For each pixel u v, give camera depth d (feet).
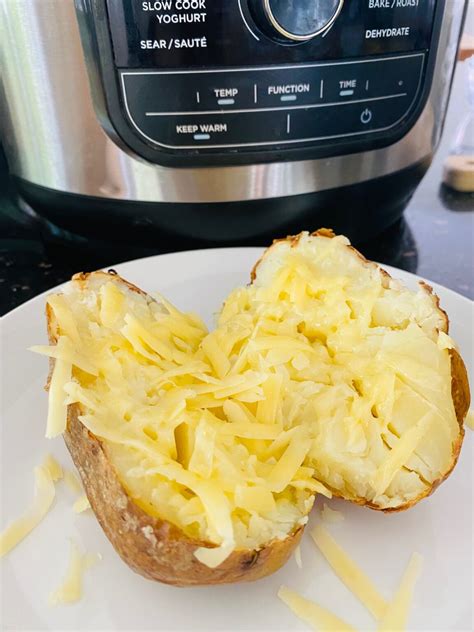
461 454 0.56
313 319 0.58
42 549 0.49
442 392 0.52
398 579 0.48
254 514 0.45
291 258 0.62
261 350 0.55
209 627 0.45
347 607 0.46
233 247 0.81
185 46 0.61
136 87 0.63
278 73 0.64
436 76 0.74
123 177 0.70
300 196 0.74
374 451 0.51
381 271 0.60
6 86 0.69
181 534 0.43
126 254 0.85
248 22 0.60
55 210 0.78
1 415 0.58
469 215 0.95
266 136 0.68
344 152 0.72
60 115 0.67
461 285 0.79
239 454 0.49
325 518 0.52
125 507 0.44
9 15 0.63
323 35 0.63
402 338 0.55
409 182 0.81
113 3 0.59
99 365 0.51
